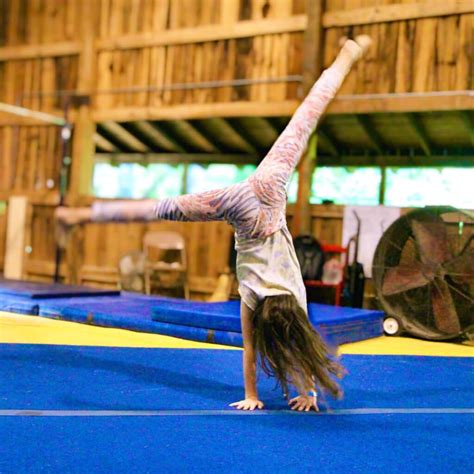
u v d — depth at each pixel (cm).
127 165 1023
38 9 915
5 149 932
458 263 579
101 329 552
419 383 401
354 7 705
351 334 549
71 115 877
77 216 298
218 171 962
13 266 893
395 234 610
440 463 252
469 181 820
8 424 276
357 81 700
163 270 805
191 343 506
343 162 870
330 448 265
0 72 942
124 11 852
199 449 256
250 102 764
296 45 741
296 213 721
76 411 302
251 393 326
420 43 673
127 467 232
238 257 321
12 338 486
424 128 761
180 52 814
